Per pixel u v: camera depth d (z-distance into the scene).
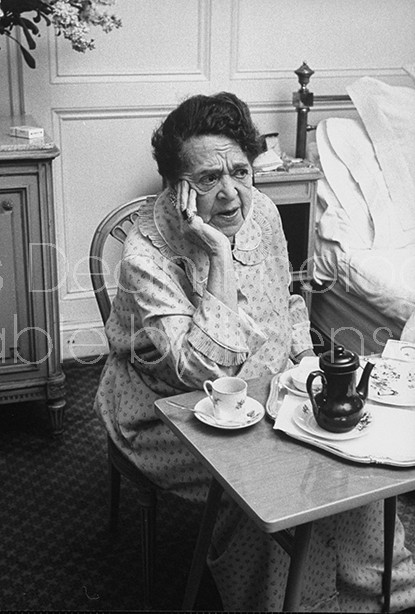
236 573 1.66
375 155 3.09
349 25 3.30
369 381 1.59
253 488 1.28
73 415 2.80
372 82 3.17
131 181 3.16
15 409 2.83
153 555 1.87
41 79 2.92
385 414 1.48
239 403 1.45
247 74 3.20
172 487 1.76
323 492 1.27
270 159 2.94
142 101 3.07
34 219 2.40
